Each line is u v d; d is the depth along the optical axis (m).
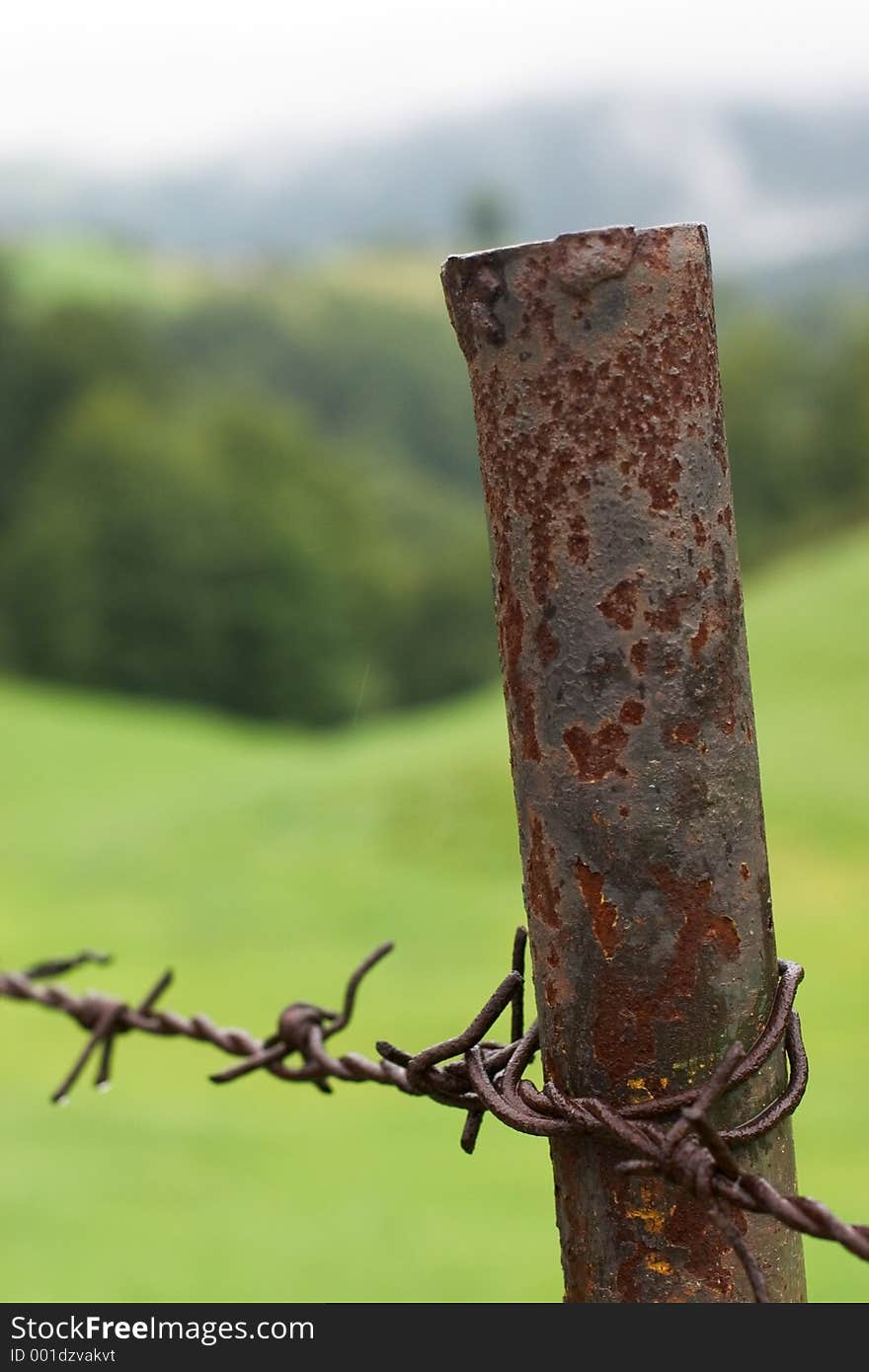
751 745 0.90
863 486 54.03
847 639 22.53
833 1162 6.82
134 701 53.38
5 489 57.91
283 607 53.78
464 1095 1.04
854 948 11.84
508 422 0.89
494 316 0.88
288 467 56.00
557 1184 0.96
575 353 0.87
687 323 0.87
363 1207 6.50
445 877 15.01
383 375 80.50
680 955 0.89
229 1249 5.99
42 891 16.33
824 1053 9.05
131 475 53.31
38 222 176.00
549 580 0.89
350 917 14.05
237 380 79.88
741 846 0.90
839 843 14.76
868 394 53.94
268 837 17.12
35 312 63.00
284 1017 1.41
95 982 12.70
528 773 0.92
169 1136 7.89
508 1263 5.72
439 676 57.50
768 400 55.78
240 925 14.27
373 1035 10.62
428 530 69.44
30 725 28.41
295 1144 7.73
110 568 53.25
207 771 24.70
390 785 17.70
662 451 0.87
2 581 53.78
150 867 16.73
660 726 0.88
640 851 0.89
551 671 0.89
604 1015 0.91
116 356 60.91
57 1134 8.00
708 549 0.88
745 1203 0.87
